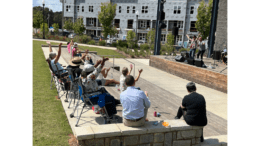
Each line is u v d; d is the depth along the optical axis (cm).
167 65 1381
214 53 1358
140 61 1848
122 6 5066
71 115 486
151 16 4928
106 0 5100
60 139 404
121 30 5138
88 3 5206
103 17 3584
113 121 460
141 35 5119
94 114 513
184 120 415
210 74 1008
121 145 358
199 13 3828
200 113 386
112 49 2569
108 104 445
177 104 662
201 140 422
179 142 396
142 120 376
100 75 732
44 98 617
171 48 2527
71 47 1056
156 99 702
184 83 1089
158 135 378
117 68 1160
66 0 5216
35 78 841
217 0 1616
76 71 567
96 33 5316
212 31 1677
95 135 336
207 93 908
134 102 362
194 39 1470
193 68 1129
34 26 3888
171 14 4791
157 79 1152
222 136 460
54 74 641
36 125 449
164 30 4888
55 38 3241
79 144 333
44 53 1499
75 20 5341
